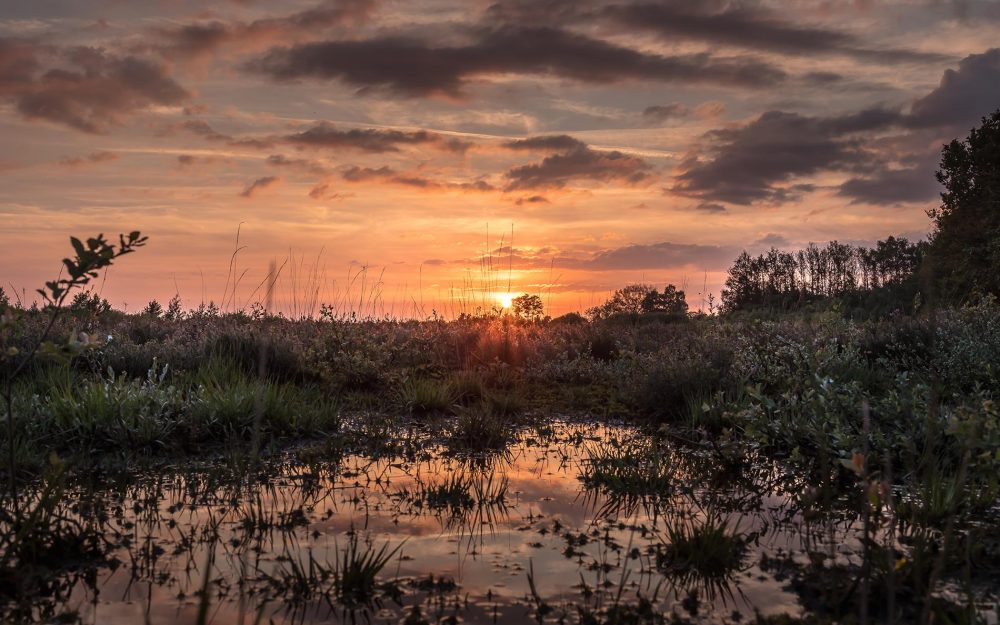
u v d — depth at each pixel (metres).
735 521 4.37
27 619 2.92
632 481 5.21
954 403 7.06
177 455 5.92
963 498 4.45
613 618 2.94
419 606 3.07
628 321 20.16
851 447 5.49
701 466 5.82
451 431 7.17
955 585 3.27
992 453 4.57
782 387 7.87
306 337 11.17
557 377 10.85
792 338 10.42
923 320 9.65
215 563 3.58
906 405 5.99
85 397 6.46
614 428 7.62
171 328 11.98
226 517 4.37
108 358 8.74
